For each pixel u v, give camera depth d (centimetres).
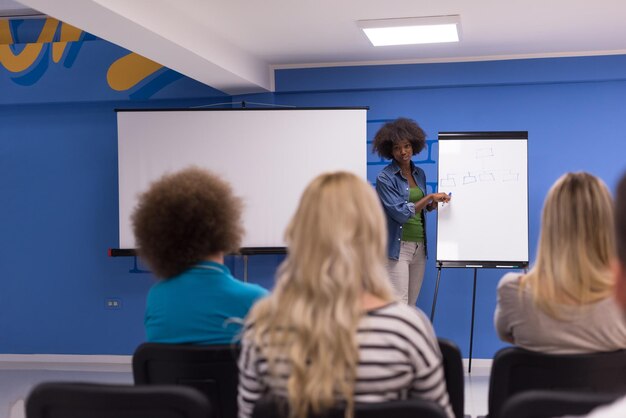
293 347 131
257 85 532
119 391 136
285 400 132
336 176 140
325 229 134
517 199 507
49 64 573
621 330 187
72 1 314
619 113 529
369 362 131
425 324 141
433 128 550
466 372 529
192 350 178
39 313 589
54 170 586
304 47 497
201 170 207
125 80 567
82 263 585
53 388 138
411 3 394
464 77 537
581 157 534
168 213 191
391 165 492
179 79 565
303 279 133
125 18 343
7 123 590
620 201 54
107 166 581
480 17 426
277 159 530
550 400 126
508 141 509
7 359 591
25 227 590
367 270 136
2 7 589
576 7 404
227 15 412
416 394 141
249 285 194
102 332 584
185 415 137
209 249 194
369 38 462
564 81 529
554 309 187
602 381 181
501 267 505
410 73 543
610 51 520
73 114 584
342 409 128
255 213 531
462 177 511
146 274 579
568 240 183
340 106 550
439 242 511
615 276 55
